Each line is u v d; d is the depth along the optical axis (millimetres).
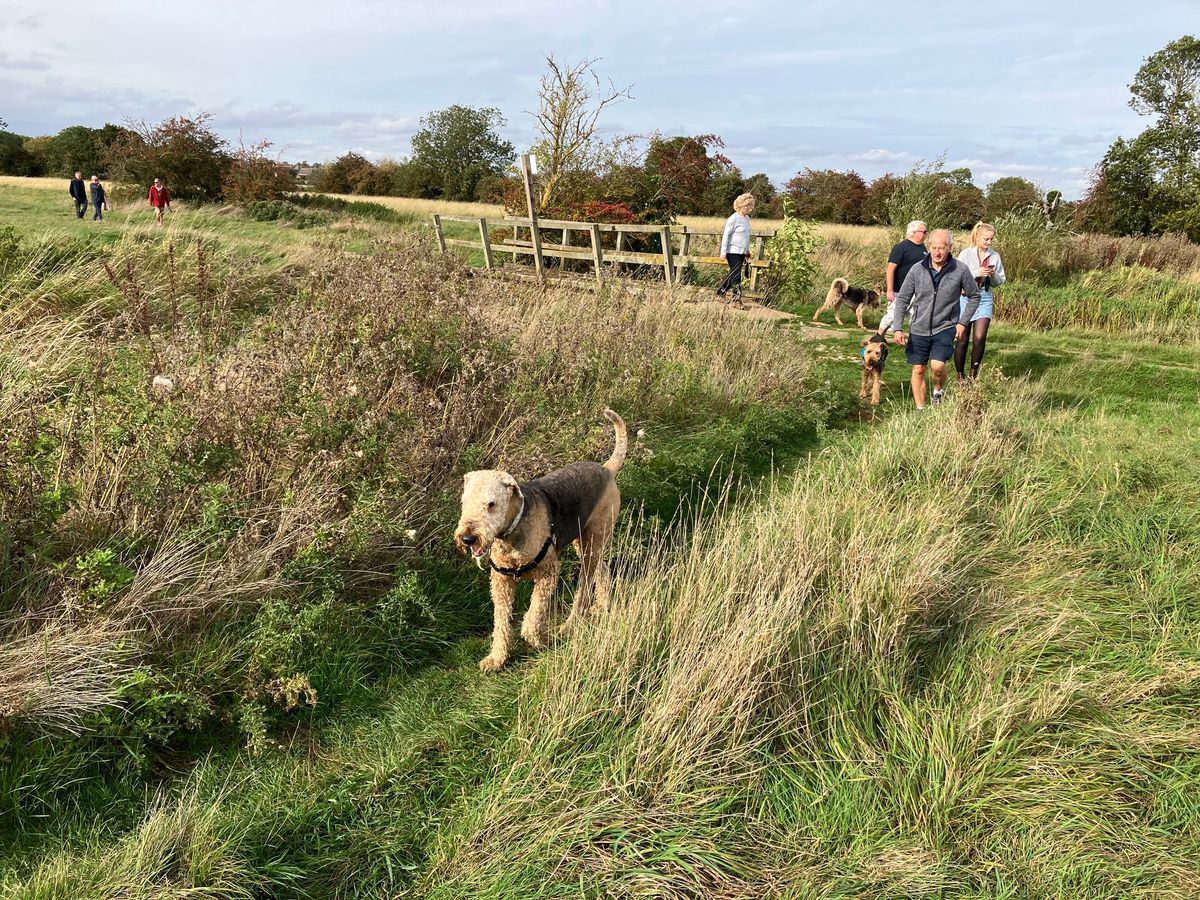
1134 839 2879
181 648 3613
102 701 3117
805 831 2947
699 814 2943
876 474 6148
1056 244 17391
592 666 3543
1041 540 5230
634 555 4789
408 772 3254
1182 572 4629
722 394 8438
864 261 18500
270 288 9375
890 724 3398
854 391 9867
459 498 5055
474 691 3846
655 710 3309
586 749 3271
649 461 6461
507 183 16734
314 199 29219
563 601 4645
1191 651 3875
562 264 13375
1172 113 32281
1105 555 4961
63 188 34250
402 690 3814
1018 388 9148
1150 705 3539
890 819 2986
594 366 7574
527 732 3391
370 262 8094
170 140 28516
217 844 2707
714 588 4020
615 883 2674
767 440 7719
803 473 6750
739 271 12883
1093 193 29906
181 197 29047
